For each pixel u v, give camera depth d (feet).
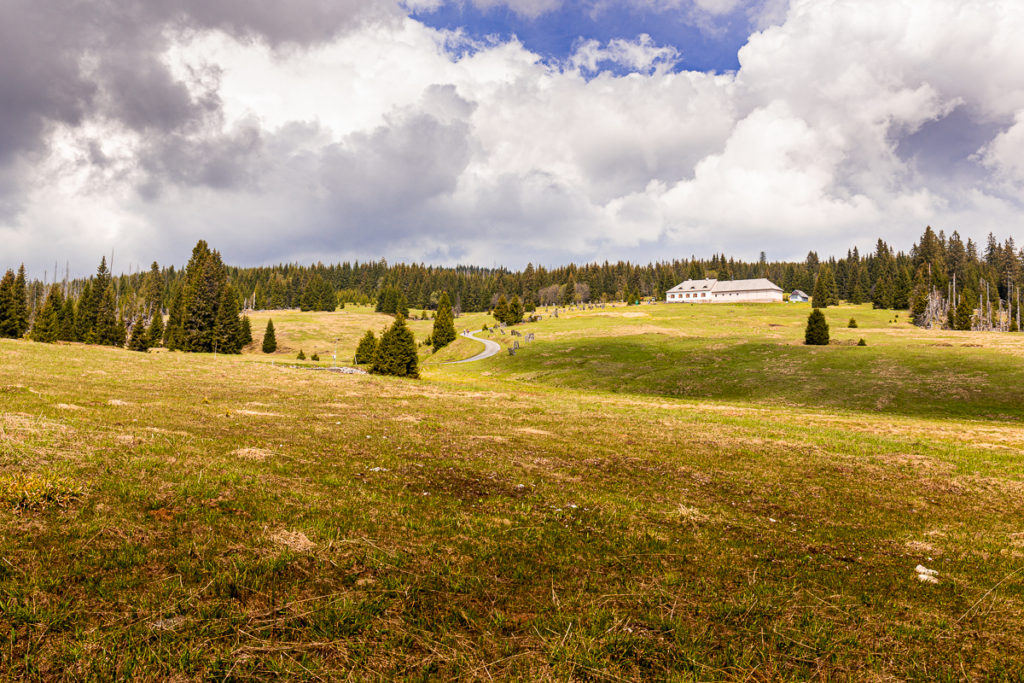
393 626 16.92
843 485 46.42
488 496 35.22
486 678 14.49
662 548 26.50
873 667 16.28
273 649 15.06
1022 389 140.87
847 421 100.78
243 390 97.30
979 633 19.15
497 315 454.40
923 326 359.46
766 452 61.41
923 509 39.58
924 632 18.85
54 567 18.47
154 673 13.57
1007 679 16.12
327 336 447.42
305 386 114.21
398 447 50.34
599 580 21.74
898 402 142.10
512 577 21.56
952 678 15.92
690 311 457.68
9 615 15.31
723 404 140.05
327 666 14.55
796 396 156.56
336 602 17.99
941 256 515.09
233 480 32.01
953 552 29.37
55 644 14.35
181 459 36.01
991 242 558.15
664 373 198.08
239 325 368.07
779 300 537.24
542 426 74.84
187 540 22.12
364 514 28.25
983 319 380.17
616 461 51.49
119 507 25.08
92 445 36.83
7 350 113.70
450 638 16.39
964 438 78.54
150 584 18.11
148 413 57.26
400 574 20.84
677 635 17.38
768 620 18.98
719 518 33.14
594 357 240.53
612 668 15.30
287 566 20.66
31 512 23.16
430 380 178.29
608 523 30.42
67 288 429.79
